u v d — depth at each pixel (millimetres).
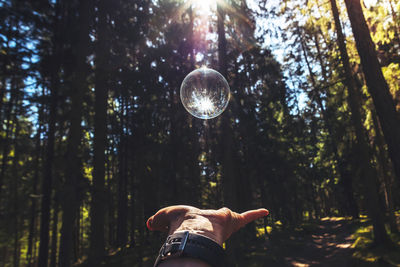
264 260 13117
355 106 11180
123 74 12359
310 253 14461
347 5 7820
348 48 11992
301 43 15273
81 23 9586
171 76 15977
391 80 8664
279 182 22031
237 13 12609
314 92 13109
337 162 24812
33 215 21312
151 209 17797
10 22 8930
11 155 21406
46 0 9102
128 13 10977
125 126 16953
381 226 10250
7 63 9211
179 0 14086
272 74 17125
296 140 25766
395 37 9891
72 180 8703
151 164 17141
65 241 8203
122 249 17562
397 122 6750
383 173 13562
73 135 8930
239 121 17109
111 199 20141
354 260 10195
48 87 11031
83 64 9375
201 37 16766
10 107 13562
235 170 17969
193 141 17750
